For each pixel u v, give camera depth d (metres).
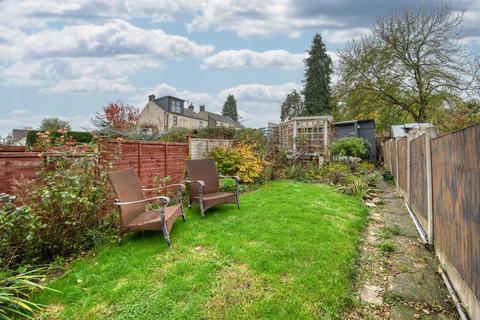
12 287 2.47
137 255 3.52
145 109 34.81
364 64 17.81
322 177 9.59
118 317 2.41
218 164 8.24
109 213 4.40
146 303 2.57
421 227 4.61
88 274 3.11
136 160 5.71
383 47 17.05
